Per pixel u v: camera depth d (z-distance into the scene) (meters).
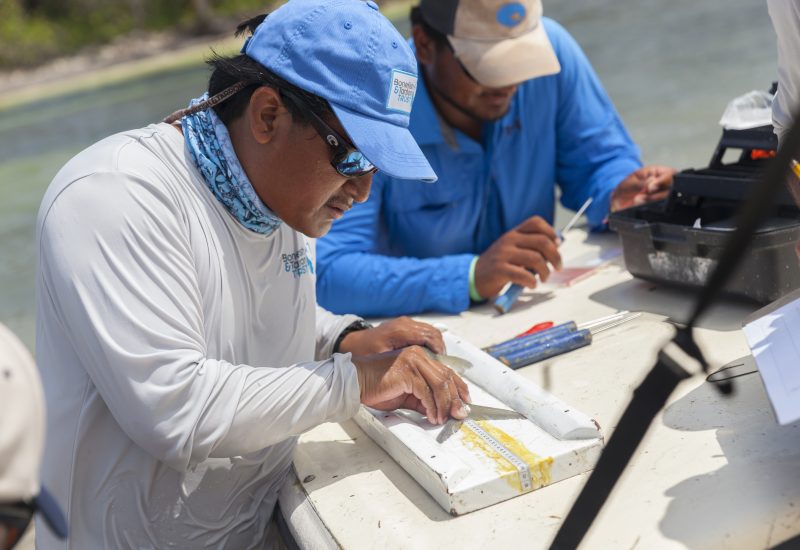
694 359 0.88
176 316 1.32
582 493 0.96
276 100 1.33
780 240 1.63
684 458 1.29
